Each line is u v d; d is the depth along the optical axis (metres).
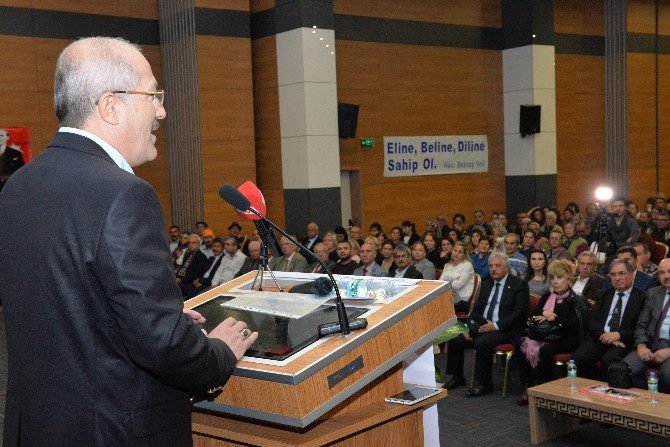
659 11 16.41
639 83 16.17
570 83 15.49
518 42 14.38
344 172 13.15
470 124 14.39
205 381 1.24
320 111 11.53
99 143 1.27
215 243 9.79
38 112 10.87
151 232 1.16
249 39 11.80
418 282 1.91
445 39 14.00
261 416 1.54
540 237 10.41
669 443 4.68
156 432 1.21
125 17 11.51
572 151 15.62
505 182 14.87
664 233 10.27
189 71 11.39
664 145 16.77
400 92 13.52
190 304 2.03
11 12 10.61
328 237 9.55
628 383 4.57
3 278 1.24
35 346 1.20
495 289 6.12
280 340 1.63
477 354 5.90
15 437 1.24
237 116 11.74
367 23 13.09
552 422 4.80
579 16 15.53
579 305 5.59
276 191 12.08
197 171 11.48
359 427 1.75
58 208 1.18
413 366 2.14
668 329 5.07
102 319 1.17
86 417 1.17
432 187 13.98
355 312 1.73
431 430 2.12
